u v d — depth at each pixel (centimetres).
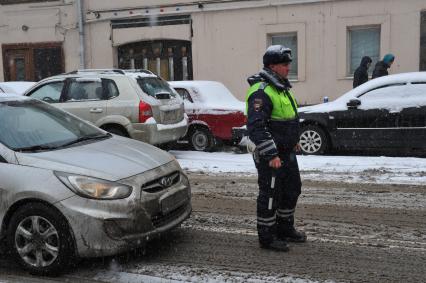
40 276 452
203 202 686
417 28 1323
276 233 526
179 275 447
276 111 479
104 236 433
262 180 487
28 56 1748
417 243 515
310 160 928
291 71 1495
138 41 1634
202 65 1564
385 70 1195
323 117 982
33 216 447
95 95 950
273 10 1462
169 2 1572
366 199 678
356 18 1379
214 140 1079
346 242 522
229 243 526
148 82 968
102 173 451
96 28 1670
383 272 446
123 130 932
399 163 880
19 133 503
